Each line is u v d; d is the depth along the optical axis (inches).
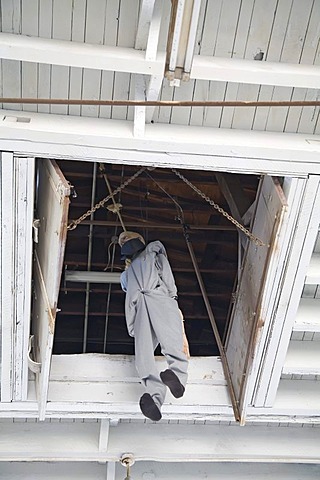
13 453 198.2
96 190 237.3
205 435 211.9
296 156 143.4
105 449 199.9
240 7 134.7
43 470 219.6
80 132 137.6
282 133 153.3
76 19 133.7
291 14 136.0
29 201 143.9
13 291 156.3
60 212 133.6
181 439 209.3
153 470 222.4
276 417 192.2
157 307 171.0
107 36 136.2
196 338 276.7
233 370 186.4
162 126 148.2
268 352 172.6
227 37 138.9
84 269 261.0
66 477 218.1
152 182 238.7
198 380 189.6
